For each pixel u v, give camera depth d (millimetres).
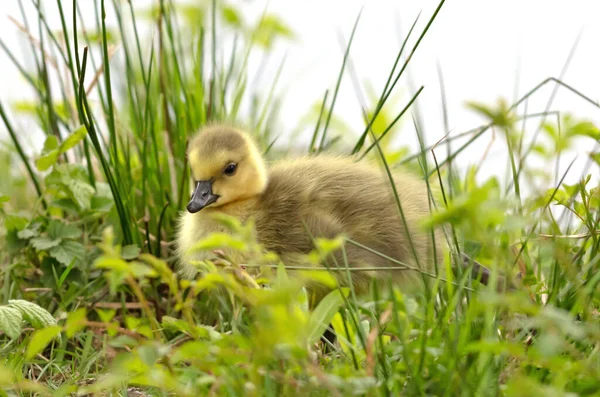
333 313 7477
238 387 6887
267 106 14086
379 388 6922
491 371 6914
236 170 10812
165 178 11805
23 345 8898
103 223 11195
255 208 10797
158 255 11188
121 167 11336
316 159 11523
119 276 6770
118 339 7020
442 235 10266
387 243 10234
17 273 10820
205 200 10758
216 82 13258
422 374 7070
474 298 7715
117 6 12008
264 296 6332
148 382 6922
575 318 8281
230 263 8203
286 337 6266
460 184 12211
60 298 10508
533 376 7137
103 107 11977
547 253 10102
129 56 12016
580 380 6898
